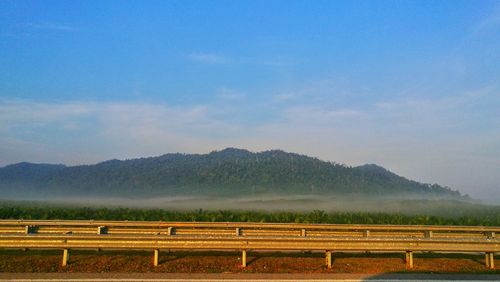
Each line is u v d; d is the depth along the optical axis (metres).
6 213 29.47
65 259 14.64
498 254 18.31
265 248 15.02
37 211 31.22
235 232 20.67
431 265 15.77
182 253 17.05
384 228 21.05
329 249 15.18
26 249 16.98
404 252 16.78
